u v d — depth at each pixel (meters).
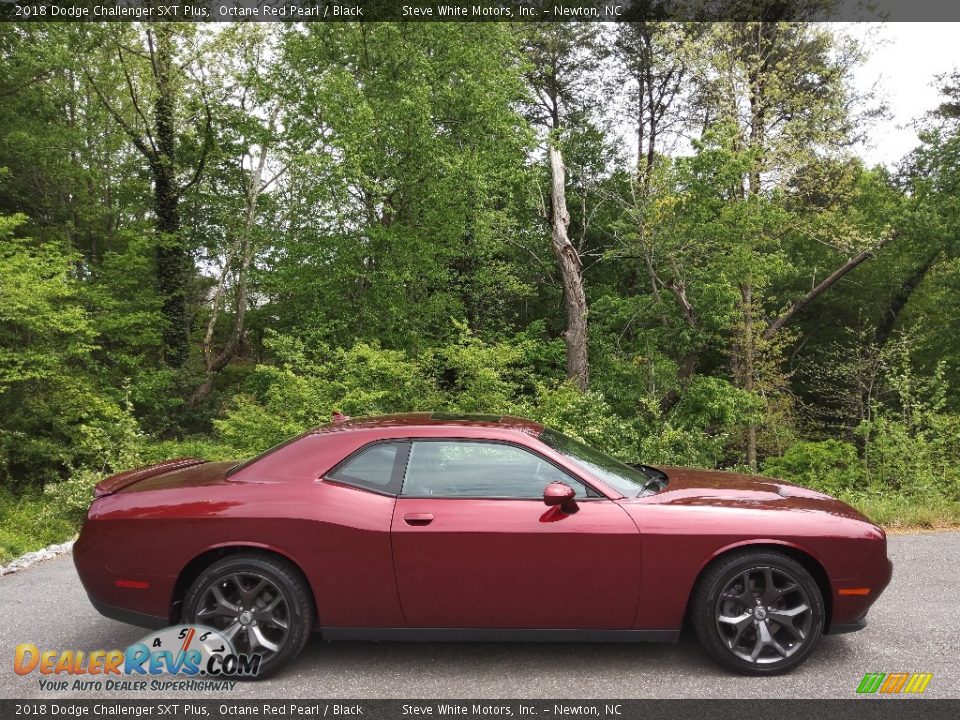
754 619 3.62
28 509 10.95
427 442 3.89
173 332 20.47
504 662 3.81
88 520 3.82
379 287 18.36
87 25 18.11
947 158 20.66
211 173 23.70
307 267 18.61
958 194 20.81
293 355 12.03
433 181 18.11
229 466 4.40
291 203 18.61
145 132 22.06
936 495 8.94
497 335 20.55
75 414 15.01
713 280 18.22
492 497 3.74
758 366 18.89
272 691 3.47
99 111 21.66
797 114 19.56
